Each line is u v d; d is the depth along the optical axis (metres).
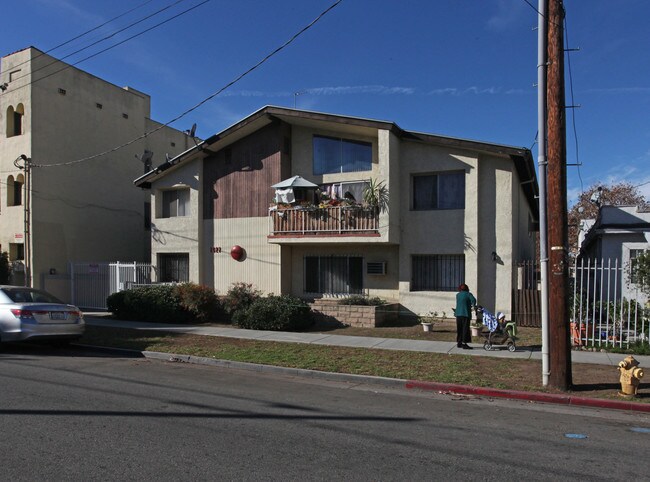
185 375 9.48
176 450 5.09
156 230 20.58
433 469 4.73
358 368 9.86
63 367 9.88
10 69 22.14
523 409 7.42
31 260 21.25
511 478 4.55
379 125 15.69
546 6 8.41
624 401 7.55
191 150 19.19
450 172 15.96
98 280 21.39
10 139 22.11
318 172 18.03
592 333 11.53
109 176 25.08
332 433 5.84
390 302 16.33
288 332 14.50
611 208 17.38
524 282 15.33
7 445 5.14
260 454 5.04
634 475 4.69
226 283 19.16
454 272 15.95
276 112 17.23
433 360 10.54
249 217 18.75
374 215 15.84
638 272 11.96
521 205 17.80
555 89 8.26
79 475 4.40
